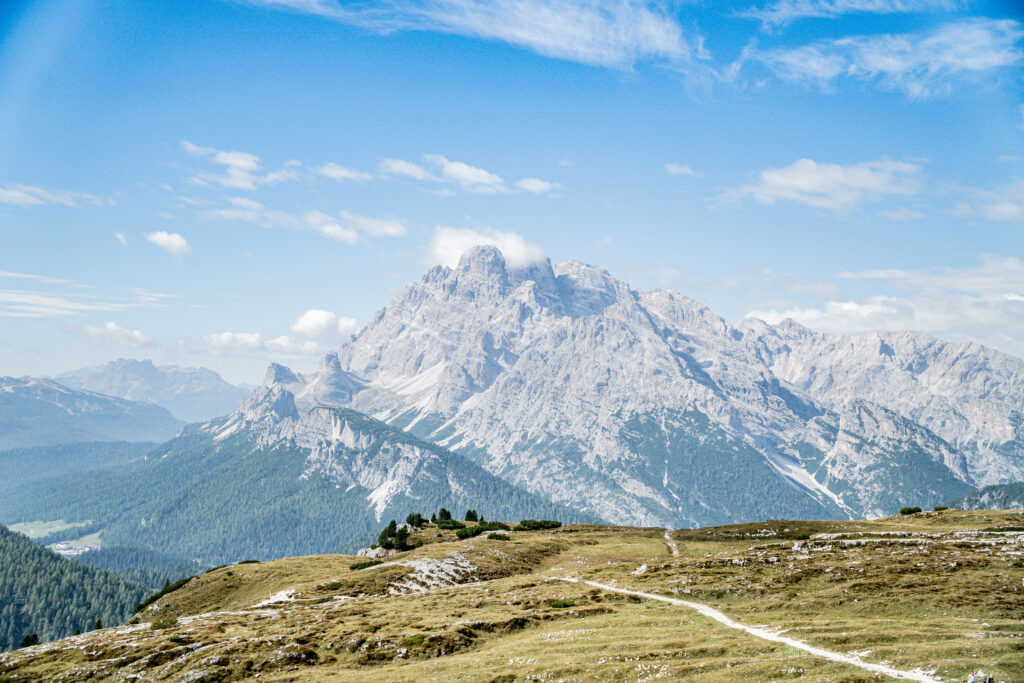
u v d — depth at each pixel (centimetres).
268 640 7612
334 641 7400
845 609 6769
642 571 9631
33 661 8156
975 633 5319
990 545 8238
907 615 6366
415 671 6084
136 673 7219
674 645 5869
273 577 12319
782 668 4866
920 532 10288
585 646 6122
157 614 11838
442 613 8231
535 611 7931
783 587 7775
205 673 6862
